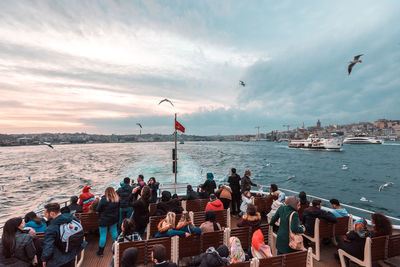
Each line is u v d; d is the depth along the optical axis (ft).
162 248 9.33
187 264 14.29
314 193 96.32
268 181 122.52
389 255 13.30
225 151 385.29
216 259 9.52
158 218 17.72
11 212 63.93
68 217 10.80
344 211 18.31
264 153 342.85
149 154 260.62
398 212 70.18
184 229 13.50
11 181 117.50
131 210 20.22
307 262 11.12
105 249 17.92
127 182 20.42
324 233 16.79
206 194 25.44
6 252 9.48
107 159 225.15
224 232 14.01
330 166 193.06
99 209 16.51
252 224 14.30
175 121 33.60
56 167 180.04
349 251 13.55
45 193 87.10
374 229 13.99
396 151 396.78
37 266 11.96
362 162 227.20
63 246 10.26
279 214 12.91
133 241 12.13
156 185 25.90
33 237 11.49
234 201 25.64
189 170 111.96
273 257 10.37
